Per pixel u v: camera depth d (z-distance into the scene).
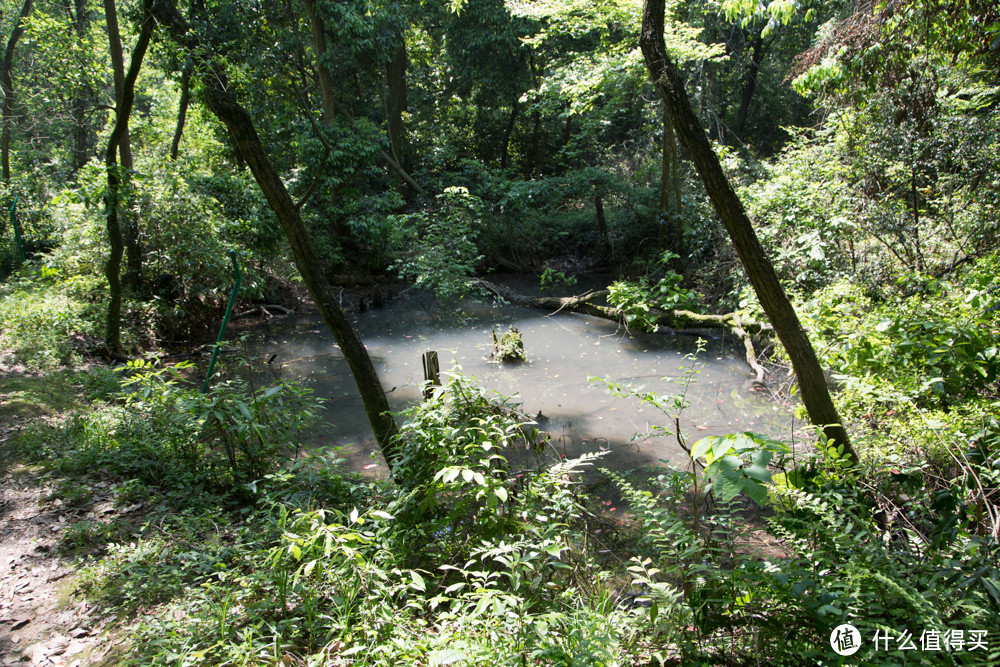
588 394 8.18
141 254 11.09
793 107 22.14
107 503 4.86
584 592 3.28
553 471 3.91
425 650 2.66
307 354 10.61
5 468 5.48
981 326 4.72
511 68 20.47
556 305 12.90
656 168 15.34
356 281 15.68
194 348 10.88
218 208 12.11
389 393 8.47
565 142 22.83
